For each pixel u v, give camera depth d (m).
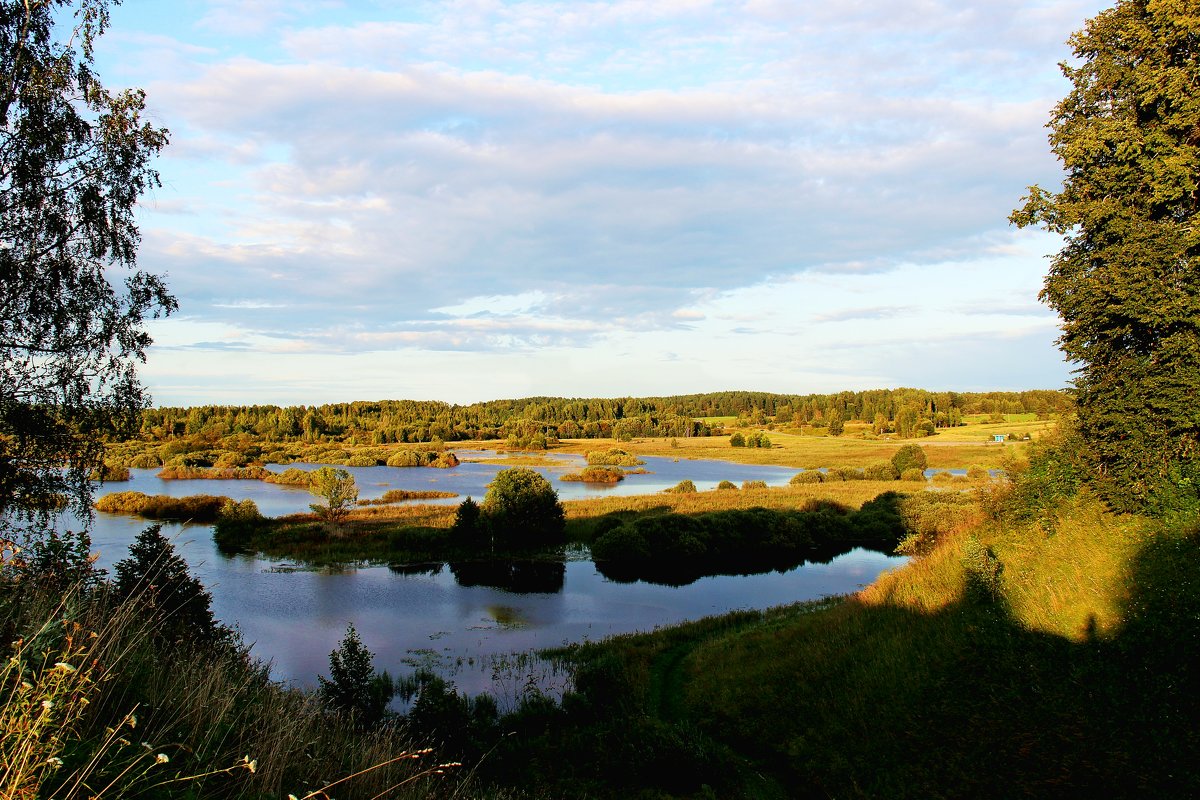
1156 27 15.93
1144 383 15.91
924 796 11.80
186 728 5.30
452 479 82.50
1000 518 20.39
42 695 3.77
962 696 13.83
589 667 19.23
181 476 78.50
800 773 13.52
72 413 17.45
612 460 105.12
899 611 18.36
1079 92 18.09
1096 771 10.89
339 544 39.56
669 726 15.10
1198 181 15.26
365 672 15.43
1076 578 15.58
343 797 5.69
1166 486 15.39
